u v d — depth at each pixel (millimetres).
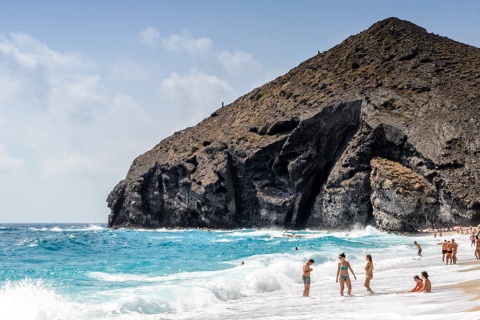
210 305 22562
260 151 100250
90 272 31641
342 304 20234
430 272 29953
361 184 85562
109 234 96375
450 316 15242
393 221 76875
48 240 69438
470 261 36188
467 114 87875
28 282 26844
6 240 71188
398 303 19188
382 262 38000
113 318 18859
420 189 77438
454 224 74688
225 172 101875
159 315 19828
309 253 41000
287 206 95562
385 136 88125
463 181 76375
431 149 82500
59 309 19344
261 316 18625
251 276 28094
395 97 95625
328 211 91375
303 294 24000
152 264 37406
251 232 91125
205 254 47031
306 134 96688
